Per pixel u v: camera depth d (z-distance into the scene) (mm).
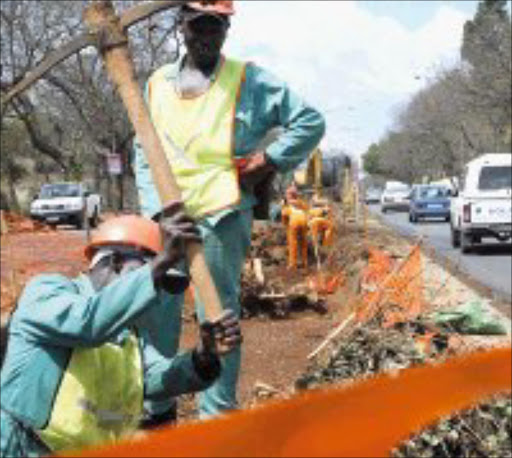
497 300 14695
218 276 5086
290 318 13406
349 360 7176
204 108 5074
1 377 3518
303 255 19375
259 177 5117
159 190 3498
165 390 3748
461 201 26391
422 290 11078
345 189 39625
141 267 3488
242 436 2225
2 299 11438
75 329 3416
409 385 2463
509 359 2646
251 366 9805
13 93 3500
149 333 4070
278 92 5125
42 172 57812
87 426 3514
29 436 3473
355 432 2352
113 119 36344
